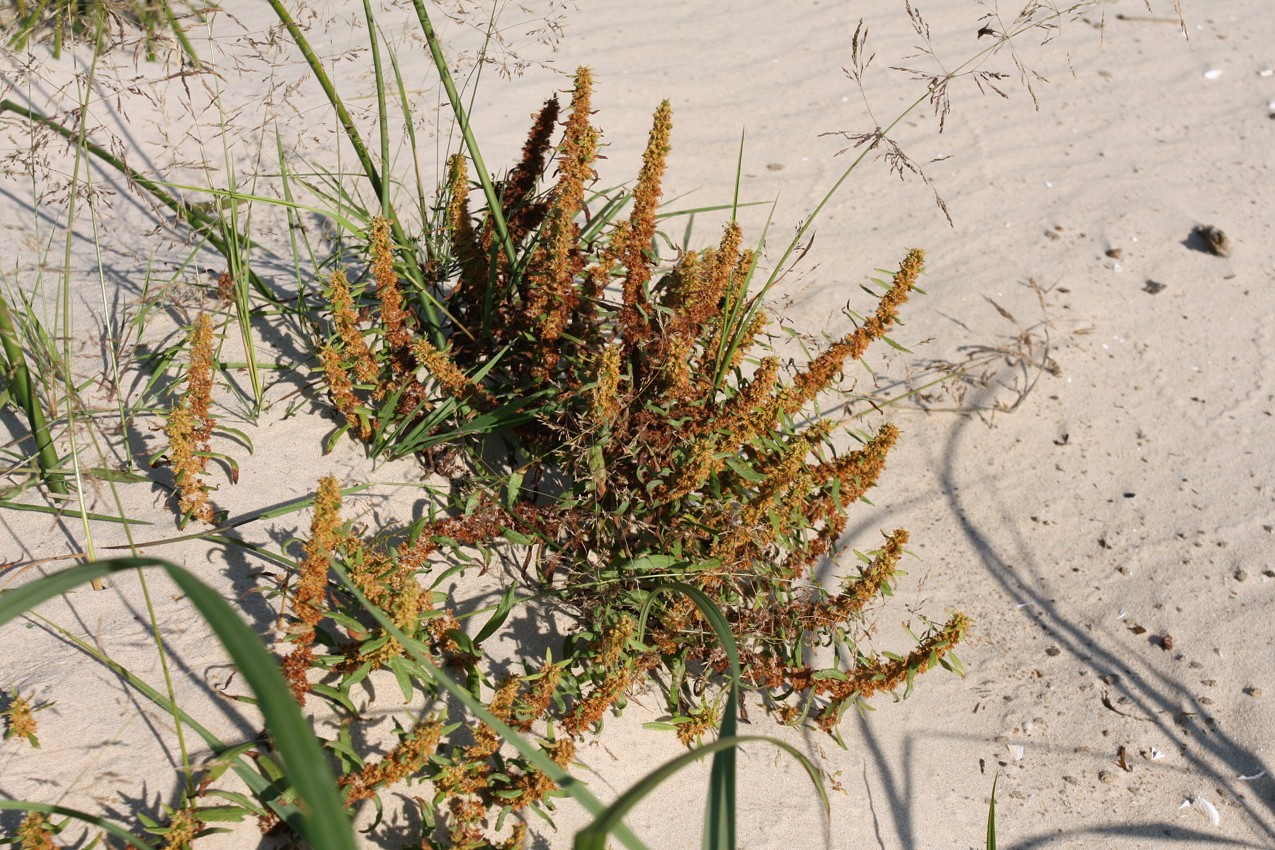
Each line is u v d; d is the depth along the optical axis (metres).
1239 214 4.46
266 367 2.90
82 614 2.27
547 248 2.66
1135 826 2.39
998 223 4.30
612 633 2.15
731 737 1.37
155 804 1.97
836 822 2.31
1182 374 3.69
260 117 4.26
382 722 2.21
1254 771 2.52
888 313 2.46
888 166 4.57
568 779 1.43
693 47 5.40
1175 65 5.57
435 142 4.30
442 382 2.70
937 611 2.84
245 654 1.11
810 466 2.37
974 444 3.38
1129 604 2.91
